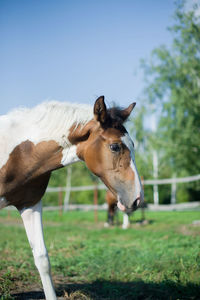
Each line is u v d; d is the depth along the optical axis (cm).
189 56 1352
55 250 574
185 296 334
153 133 1525
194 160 1452
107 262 468
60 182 2262
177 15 1262
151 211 1545
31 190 294
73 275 428
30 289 351
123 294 352
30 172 286
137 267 438
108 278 404
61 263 466
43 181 297
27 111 308
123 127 280
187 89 1395
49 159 288
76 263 482
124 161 269
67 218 1418
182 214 1348
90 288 368
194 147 1388
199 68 1338
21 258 496
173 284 356
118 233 851
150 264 445
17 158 286
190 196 2045
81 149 287
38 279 386
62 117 287
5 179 284
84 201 2217
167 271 399
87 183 2242
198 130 1385
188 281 360
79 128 284
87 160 283
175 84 1440
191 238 698
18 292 336
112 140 270
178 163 1470
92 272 428
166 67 1459
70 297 326
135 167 272
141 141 1534
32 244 292
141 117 1519
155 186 1808
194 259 431
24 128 295
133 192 264
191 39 1313
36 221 298
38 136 287
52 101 304
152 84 1491
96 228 1034
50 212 1733
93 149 277
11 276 377
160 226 1010
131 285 382
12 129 294
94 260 482
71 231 895
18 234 843
